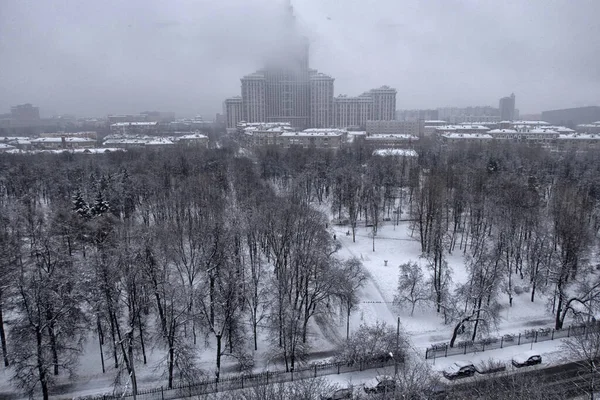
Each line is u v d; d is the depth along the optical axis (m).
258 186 139.00
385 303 83.50
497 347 69.25
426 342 71.56
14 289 70.62
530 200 114.94
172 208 117.38
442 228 100.94
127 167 163.25
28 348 58.41
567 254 81.88
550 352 67.69
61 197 136.12
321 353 69.12
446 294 80.38
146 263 64.62
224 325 62.47
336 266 81.31
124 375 62.19
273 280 75.56
